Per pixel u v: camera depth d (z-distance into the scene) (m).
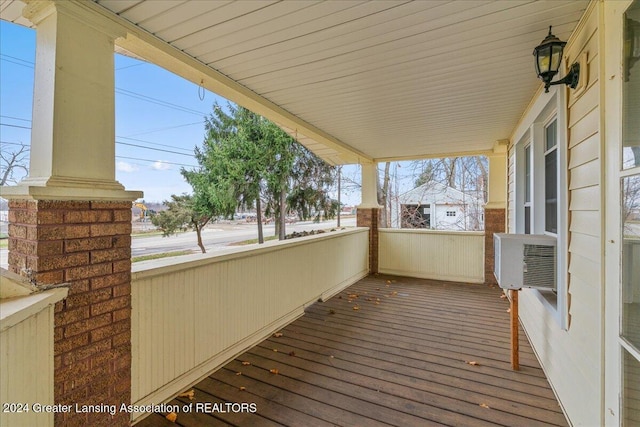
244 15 1.74
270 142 9.54
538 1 1.60
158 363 2.14
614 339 1.37
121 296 1.72
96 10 1.61
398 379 2.49
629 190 1.26
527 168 3.84
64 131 1.50
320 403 2.18
